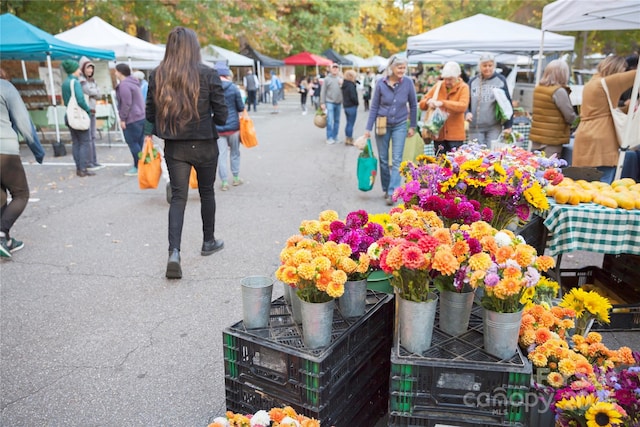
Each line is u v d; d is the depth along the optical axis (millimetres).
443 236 2027
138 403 2641
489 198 2881
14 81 12852
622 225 2895
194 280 4223
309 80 31500
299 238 2252
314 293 2008
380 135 6312
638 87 4531
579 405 1936
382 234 2297
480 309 2363
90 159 9203
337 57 33250
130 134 8305
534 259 1967
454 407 1939
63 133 14016
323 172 8758
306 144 12312
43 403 2635
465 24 10008
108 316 3590
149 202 6770
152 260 4676
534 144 5906
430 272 2059
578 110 8742
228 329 2184
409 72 21219
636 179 5484
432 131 5961
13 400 2658
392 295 2441
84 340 3262
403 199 2764
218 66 7023
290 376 2023
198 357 3064
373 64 37719
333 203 6652
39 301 3824
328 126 12203
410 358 1946
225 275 4320
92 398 2678
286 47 30578
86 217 6082
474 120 6371
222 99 4176
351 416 2209
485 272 1903
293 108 25203
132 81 8172
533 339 2203
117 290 4023
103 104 12734
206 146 4227
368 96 23094
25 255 4812
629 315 3283
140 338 3287
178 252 4223
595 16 5859
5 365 2977
